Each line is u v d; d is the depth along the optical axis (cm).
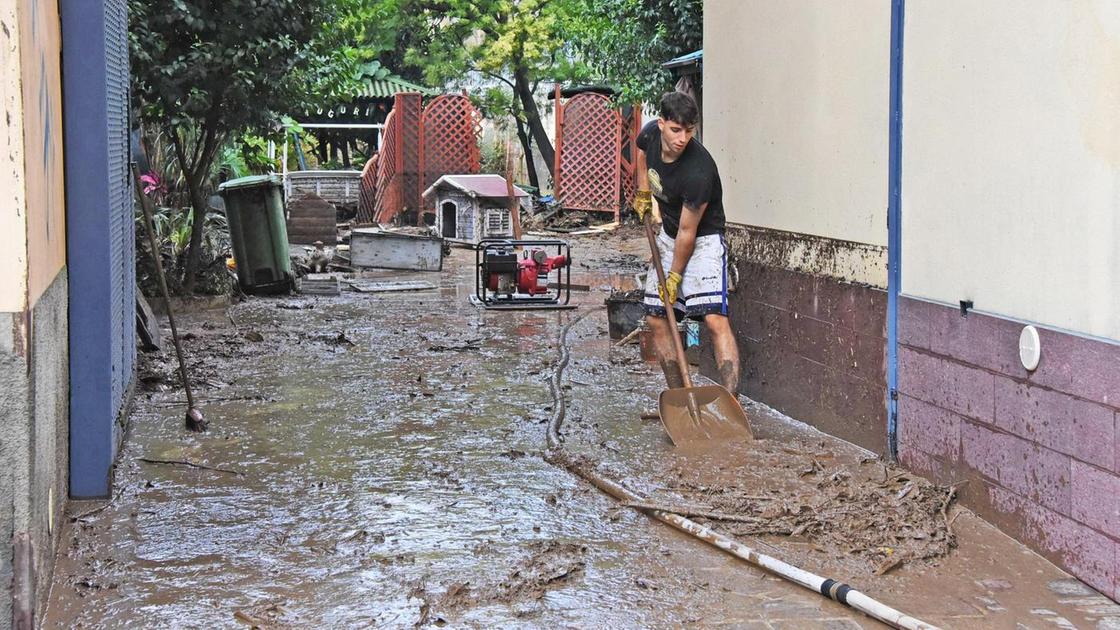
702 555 426
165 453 568
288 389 725
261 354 853
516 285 1152
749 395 698
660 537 446
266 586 392
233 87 1028
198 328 970
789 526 448
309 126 2455
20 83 316
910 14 503
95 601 379
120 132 564
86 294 480
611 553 428
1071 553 396
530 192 2428
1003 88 432
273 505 484
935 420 492
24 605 324
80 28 466
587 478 524
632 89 1777
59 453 434
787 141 635
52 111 416
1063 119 395
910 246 510
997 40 435
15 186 317
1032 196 415
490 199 1791
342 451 573
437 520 465
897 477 503
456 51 2611
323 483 517
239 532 449
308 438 600
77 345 482
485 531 452
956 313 470
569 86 2589
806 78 609
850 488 493
